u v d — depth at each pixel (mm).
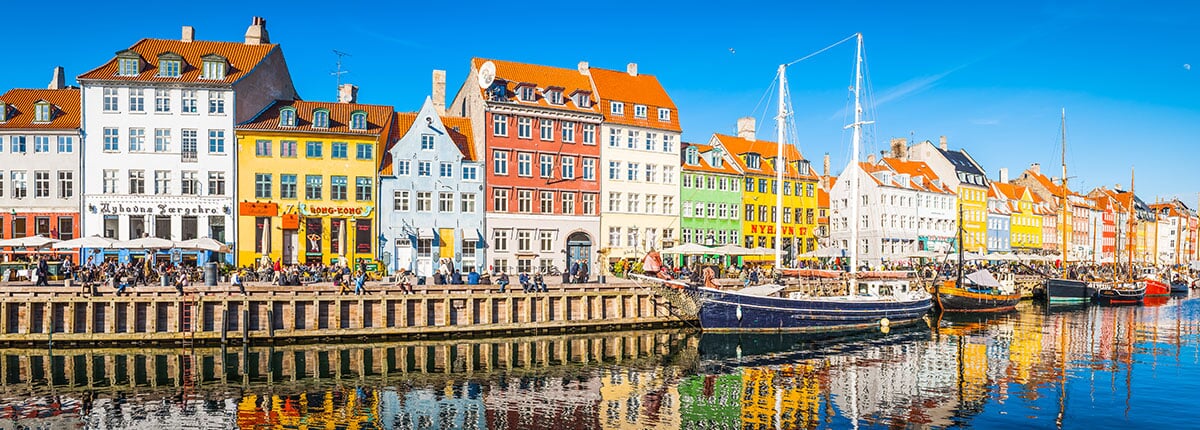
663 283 43188
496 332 40406
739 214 73250
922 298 49781
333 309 37969
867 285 50844
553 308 42125
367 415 24703
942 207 97438
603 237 64625
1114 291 68688
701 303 41812
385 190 56562
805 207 78562
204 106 54062
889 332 44750
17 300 35531
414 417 24516
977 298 56719
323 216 55125
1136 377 31188
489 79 59688
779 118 53125
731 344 39250
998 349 38500
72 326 35688
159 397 26766
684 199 69812
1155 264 108000
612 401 26734
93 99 53188
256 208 53969
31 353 34344
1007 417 25031
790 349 37906
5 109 53156
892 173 91438
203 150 53875
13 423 23625
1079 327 48500
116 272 41281
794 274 50750
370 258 56000
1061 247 119938
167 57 54062
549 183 62219
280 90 60094
